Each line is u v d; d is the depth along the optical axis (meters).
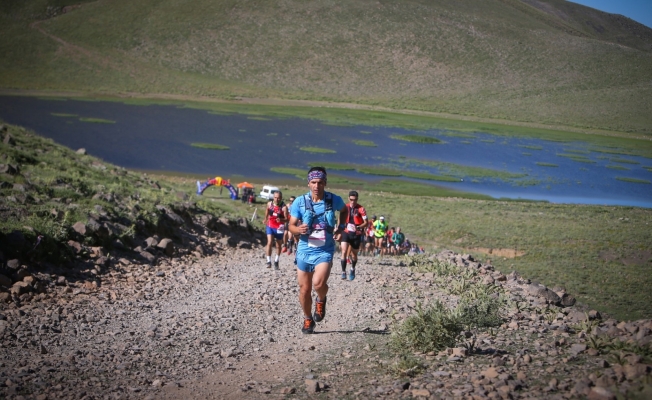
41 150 19.48
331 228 6.64
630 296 18.61
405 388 4.97
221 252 15.05
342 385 5.27
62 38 151.88
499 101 140.62
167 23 167.62
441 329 6.38
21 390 5.09
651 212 43.38
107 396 5.06
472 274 12.27
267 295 9.86
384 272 13.15
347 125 92.00
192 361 6.31
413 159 65.25
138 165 49.91
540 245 26.67
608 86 153.75
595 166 72.88
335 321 8.21
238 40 163.50
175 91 126.25
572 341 6.54
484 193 49.09
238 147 63.34
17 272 9.12
